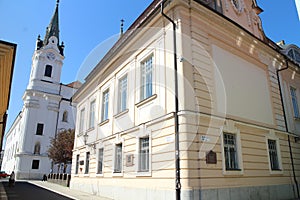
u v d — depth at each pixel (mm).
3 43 6078
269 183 9055
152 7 10352
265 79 11195
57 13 43094
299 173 10734
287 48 14625
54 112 36781
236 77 9586
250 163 8641
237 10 11492
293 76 13336
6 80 8102
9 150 50156
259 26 12938
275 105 11102
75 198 10359
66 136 25688
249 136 9078
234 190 7660
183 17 8531
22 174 31906
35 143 34281
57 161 25109
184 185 6680
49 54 39188
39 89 36688
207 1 10180
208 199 6863
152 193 7664
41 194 12188
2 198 10547
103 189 10875
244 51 10484
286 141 10906
